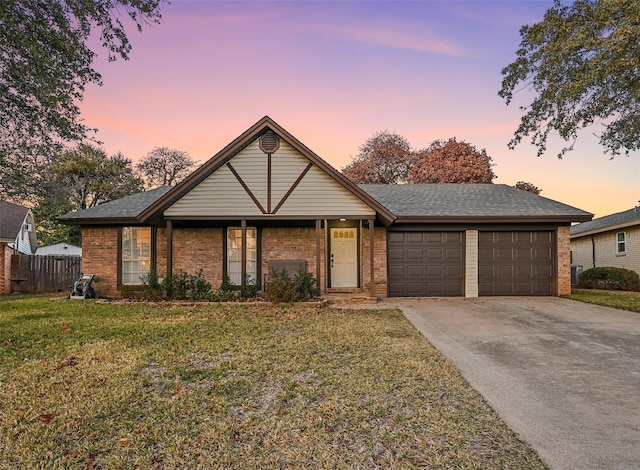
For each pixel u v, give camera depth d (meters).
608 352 5.76
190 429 3.32
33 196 11.11
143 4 7.65
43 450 2.99
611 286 15.84
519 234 12.61
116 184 33.66
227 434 3.22
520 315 8.95
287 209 11.26
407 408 3.71
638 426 3.34
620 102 10.52
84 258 12.72
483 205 13.21
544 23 9.95
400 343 6.14
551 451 2.93
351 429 3.29
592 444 3.03
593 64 8.95
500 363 5.18
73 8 7.45
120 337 6.54
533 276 12.57
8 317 8.52
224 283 11.38
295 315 8.71
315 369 4.83
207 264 12.69
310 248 12.70
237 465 2.79
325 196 11.27
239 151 11.37
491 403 3.84
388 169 36.62
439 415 3.55
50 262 17.97
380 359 5.26
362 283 12.54
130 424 3.41
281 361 5.15
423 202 13.61
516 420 3.46
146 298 11.27
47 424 3.40
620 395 4.06
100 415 3.58
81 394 4.05
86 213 12.73
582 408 3.72
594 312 9.38
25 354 5.51
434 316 8.77
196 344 6.03
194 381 4.45
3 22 6.81
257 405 3.79
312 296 11.04
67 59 7.86
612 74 9.17
